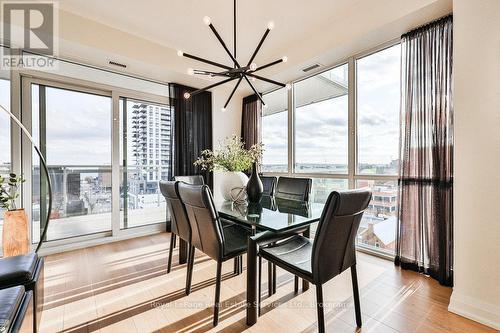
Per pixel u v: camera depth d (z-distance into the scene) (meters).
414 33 2.35
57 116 3.07
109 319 1.66
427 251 2.21
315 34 3.02
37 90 2.92
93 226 3.34
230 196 2.44
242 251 1.79
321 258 1.33
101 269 2.43
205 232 1.74
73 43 2.65
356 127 3.04
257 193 2.29
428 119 2.23
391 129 2.70
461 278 1.69
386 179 2.72
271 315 1.70
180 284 2.13
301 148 3.88
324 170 3.50
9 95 2.74
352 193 1.31
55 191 3.05
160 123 3.95
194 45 3.32
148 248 3.06
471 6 1.63
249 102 4.66
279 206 2.23
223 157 2.49
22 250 2.08
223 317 1.68
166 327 1.58
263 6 2.51
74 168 3.20
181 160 3.97
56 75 3.01
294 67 3.38
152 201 3.86
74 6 2.52
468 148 1.66
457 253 1.71
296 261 1.54
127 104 3.62
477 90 1.62
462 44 1.68
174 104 3.92
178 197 1.99
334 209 1.25
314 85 3.67
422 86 2.28
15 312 1.09
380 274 2.28
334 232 1.33
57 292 1.99
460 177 1.70
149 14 2.64
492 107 1.56
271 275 1.96
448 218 2.06
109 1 2.43
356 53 2.95
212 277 2.26
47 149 3.00
